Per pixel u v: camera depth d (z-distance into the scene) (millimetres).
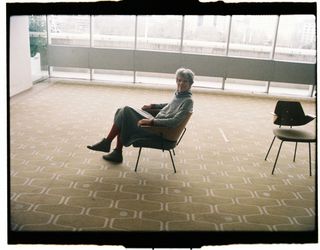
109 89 7297
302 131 3449
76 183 2920
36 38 7672
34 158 3406
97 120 4918
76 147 3795
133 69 7863
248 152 4027
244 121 5465
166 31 8711
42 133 4191
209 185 3051
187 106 2910
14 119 4691
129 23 8586
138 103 6211
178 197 2781
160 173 3264
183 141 4297
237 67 7703
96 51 7754
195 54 7684
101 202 2615
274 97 7586
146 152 3805
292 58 8141
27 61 6500
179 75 3006
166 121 2855
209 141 4367
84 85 7508
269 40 8445
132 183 2996
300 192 2990
